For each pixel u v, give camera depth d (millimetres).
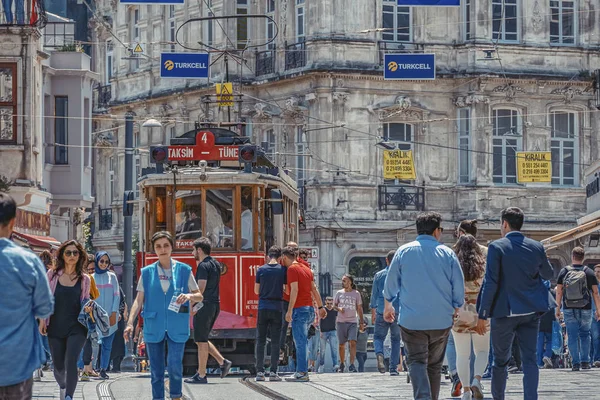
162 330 21938
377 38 70812
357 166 70438
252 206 34469
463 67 71750
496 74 71250
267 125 73125
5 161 53156
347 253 69938
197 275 29344
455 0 39062
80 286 22438
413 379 20125
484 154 71312
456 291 20203
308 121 70500
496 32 72125
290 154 68750
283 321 32500
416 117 71562
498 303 21062
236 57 65938
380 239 70438
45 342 33812
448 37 72125
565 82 72750
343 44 70062
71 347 22250
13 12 53188
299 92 71312
